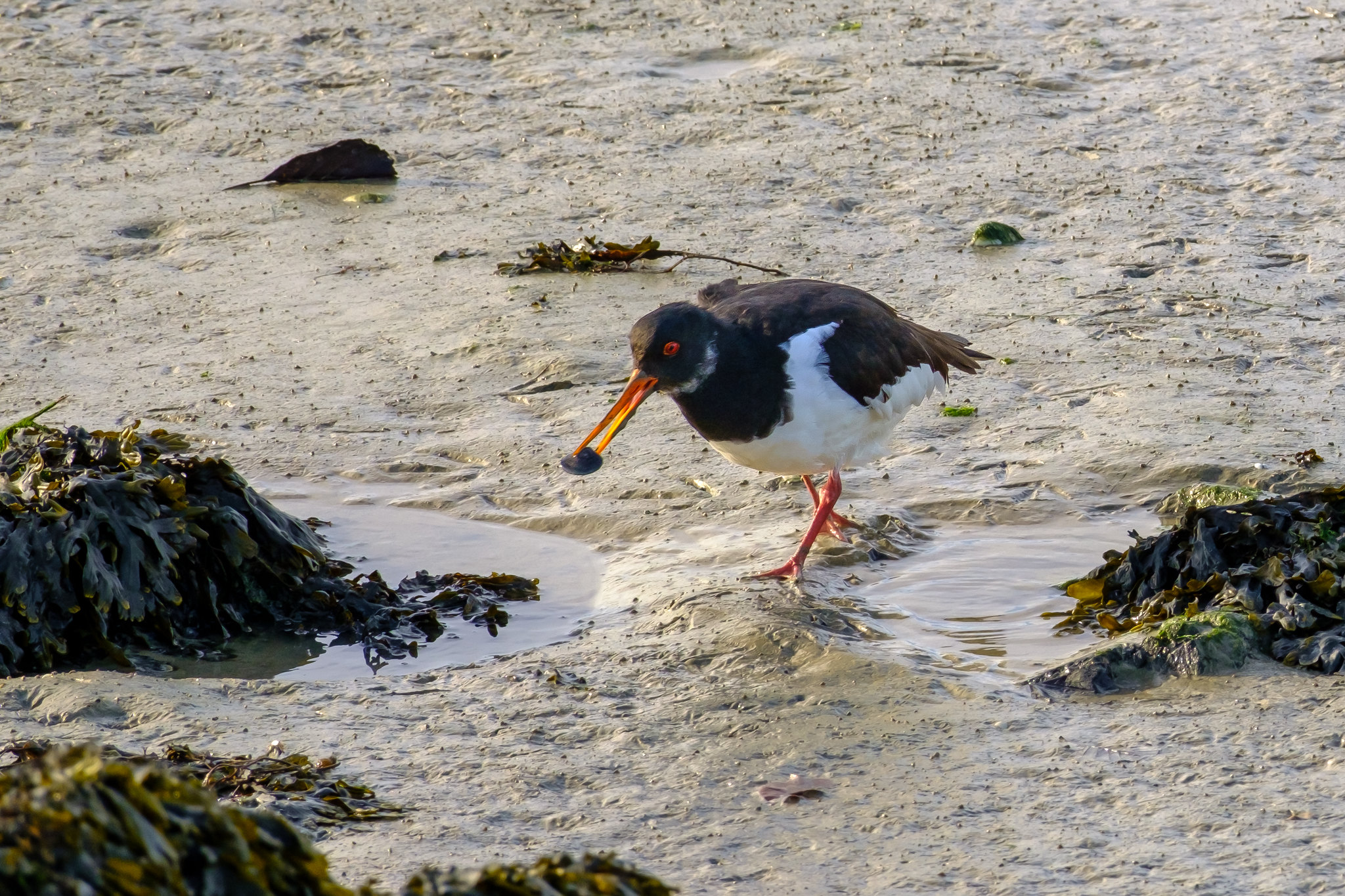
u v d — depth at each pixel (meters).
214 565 10.27
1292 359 14.00
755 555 11.10
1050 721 8.41
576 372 14.47
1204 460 11.96
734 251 17.36
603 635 10.00
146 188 20.19
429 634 10.16
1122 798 7.48
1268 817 7.20
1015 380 13.95
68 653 9.68
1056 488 11.91
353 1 28.00
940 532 11.46
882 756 8.08
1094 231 17.61
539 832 7.36
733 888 6.82
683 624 10.00
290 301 16.55
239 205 19.47
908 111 21.95
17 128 22.42
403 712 8.86
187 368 14.88
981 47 24.64
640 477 12.52
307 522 11.78
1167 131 20.77
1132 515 11.45
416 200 19.59
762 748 8.23
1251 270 16.23
